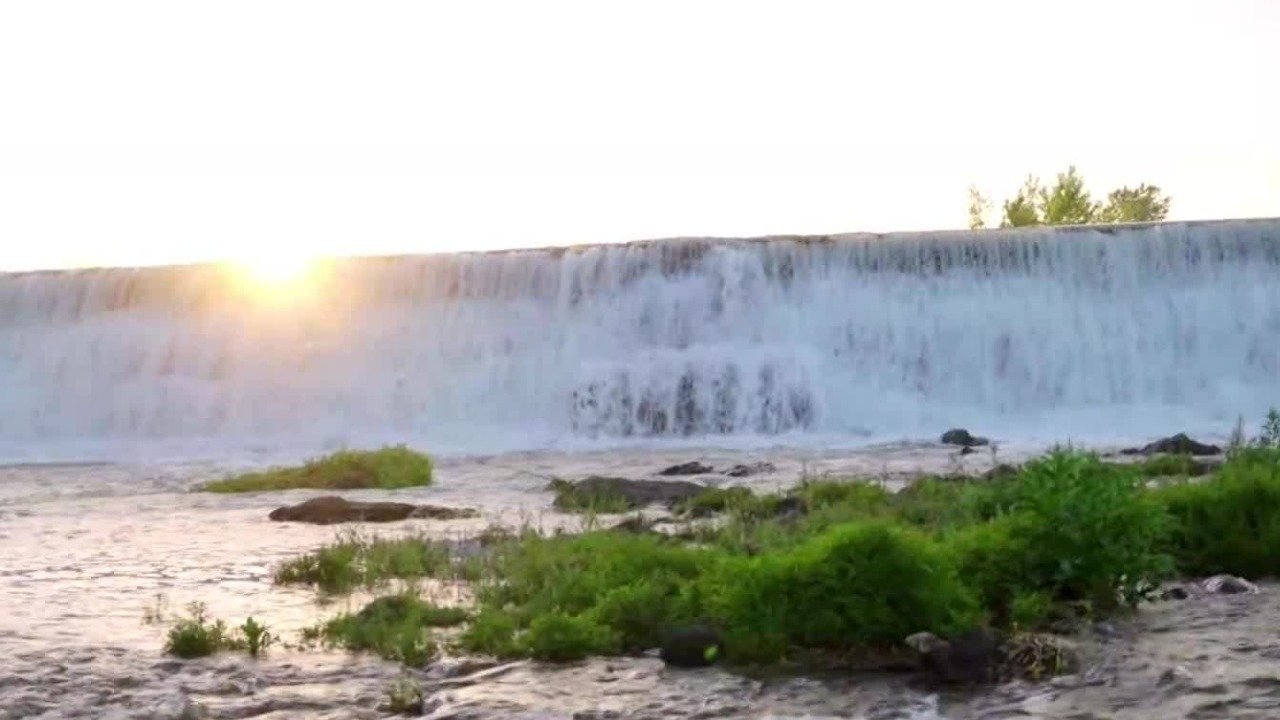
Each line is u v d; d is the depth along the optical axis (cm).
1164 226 3856
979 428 3603
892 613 784
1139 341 3728
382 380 3975
